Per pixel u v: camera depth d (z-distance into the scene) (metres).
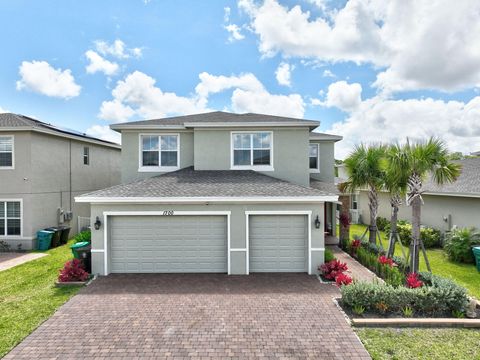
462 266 11.97
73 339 6.16
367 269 11.03
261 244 10.57
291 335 6.32
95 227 10.24
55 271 11.05
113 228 10.50
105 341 6.09
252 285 9.24
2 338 6.18
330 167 17.72
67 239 17.22
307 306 7.68
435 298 7.14
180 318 7.05
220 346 5.93
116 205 10.34
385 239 17.58
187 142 14.70
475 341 6.12
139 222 10.52
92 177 20.94
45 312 7.36
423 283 8.31
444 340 6.15
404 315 7.08
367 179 13.08
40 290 8.89
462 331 6.52
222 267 10.60
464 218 14.71
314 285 9.23
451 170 8.89
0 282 9.74
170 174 13.34
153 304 7.81
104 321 6.90
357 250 12.54
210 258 10.60
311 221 10.35
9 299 8.20
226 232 10.56
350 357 5.58
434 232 15.78
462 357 5.56
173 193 10.53
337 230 20.44
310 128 14.30
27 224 15.33
